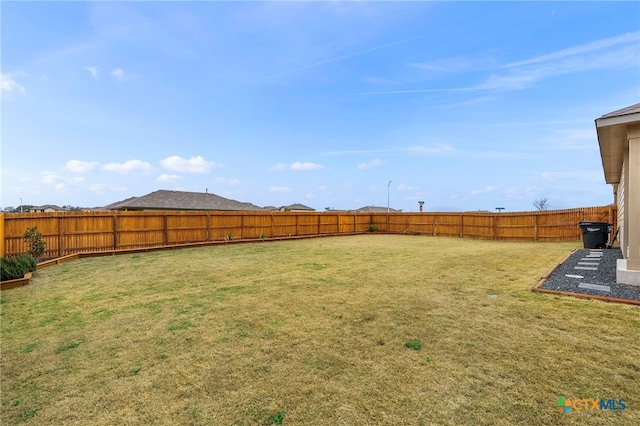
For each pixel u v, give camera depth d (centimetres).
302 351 299
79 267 800
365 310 415
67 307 461
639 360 261
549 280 545
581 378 237
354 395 226
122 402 226
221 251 1109
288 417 204
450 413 203
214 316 406
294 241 1516
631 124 495
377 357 282
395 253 1009
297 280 609
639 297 425
